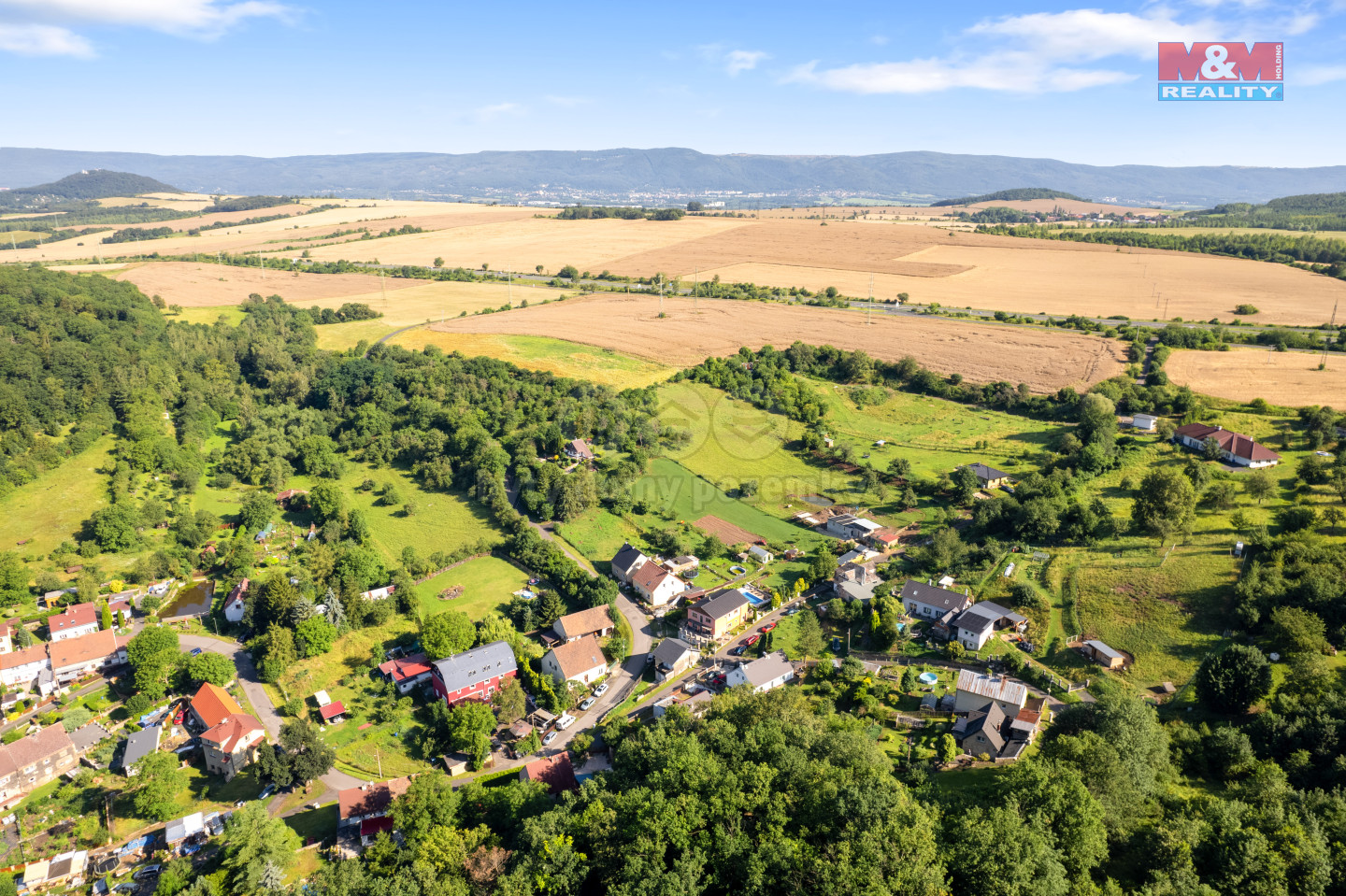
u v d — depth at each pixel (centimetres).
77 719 10219
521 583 13388
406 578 13138
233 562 13788
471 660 10656
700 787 6894
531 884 6369
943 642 11150
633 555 13500
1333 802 6500
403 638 11962
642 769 7944
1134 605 11112
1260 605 10225
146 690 10669
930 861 5731
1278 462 15225
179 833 8450
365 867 7569
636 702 10519
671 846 6438
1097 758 6994
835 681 10406
